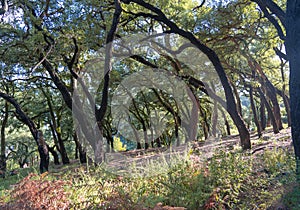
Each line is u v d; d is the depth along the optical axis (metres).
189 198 4.57
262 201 4.43
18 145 29.12
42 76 15.11
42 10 11.62
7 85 16.67
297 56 5.49
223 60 15.50
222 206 4.43
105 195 4.70
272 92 19.09
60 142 18.66
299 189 4.12
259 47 14.95
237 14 12.78
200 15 12.85
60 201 4.62
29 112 20.84
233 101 9.71
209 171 5.06
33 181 5.52
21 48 11.53
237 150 8.72
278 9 8.32
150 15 10.77
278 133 15.17
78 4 10.57
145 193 4.90
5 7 9.59
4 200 5.50
